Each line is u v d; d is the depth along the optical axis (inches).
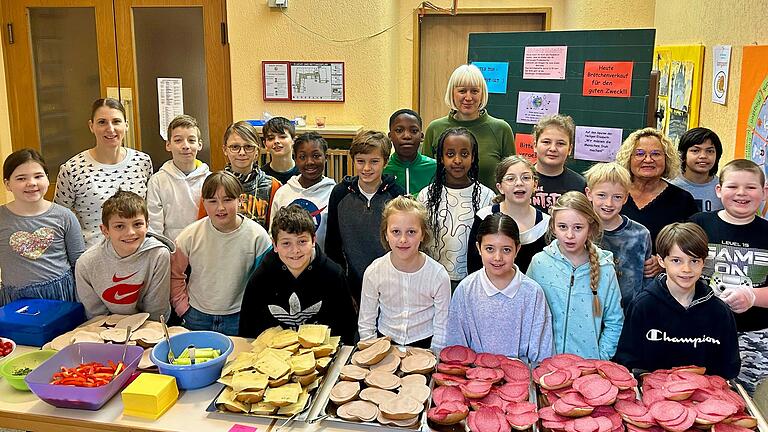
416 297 85.5
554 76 138.9
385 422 64.3
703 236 72.7
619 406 65.5
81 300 91.1
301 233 83.8
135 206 88.6
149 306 92.9
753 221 89.2
